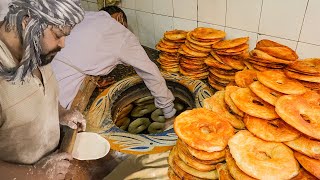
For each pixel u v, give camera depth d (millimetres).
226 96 1386
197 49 2061
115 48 1815
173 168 1250
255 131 1152
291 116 1105
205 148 1104
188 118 1271
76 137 1465
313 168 981
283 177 972
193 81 2199
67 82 1838
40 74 1122
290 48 1758
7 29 878
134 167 1397
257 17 1898
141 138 1612
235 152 1069
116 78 2420
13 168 1106
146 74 1942
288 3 1704
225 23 2117
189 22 2373
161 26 2637
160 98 2062
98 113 1910
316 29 1662
